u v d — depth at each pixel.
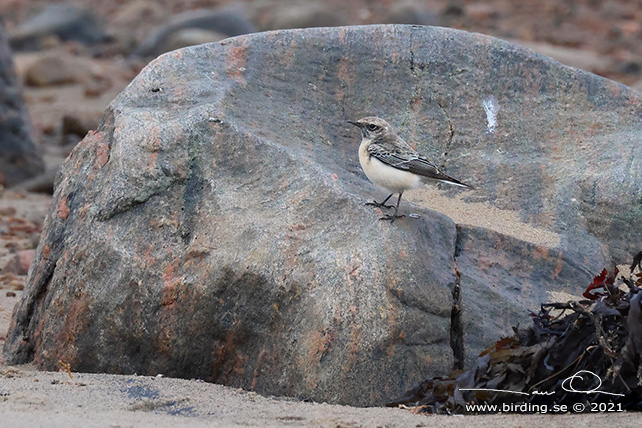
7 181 26.72
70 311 11.54
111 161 11.88
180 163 11.80
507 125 13.73
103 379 10.90
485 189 13.09
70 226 12.00
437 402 9.99
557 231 12.58
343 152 13.02
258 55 13.59
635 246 12.79
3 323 14.49
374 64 13.88
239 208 11.40
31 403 9.66
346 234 10.85
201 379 11.17
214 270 10.98
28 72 41.53
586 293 10.59
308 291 10.51
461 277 11.30
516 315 11.23
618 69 41.34
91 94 38.47
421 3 54.28
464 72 13.98
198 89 12.77
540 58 14.15
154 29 52.22
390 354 10.23
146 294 11.20
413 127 13.59
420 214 11.61
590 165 13.28
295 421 9.32
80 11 51.66
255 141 11.92
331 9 51.66
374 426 9.16
